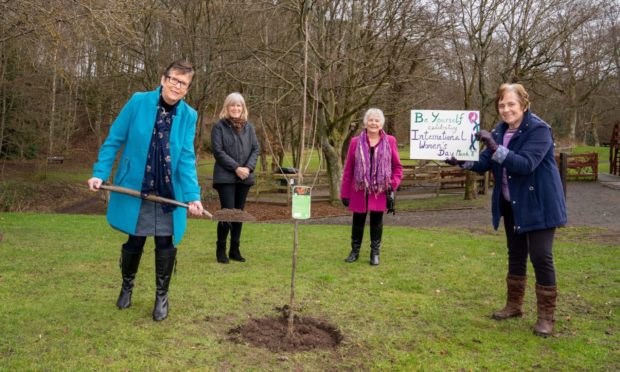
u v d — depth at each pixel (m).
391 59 14.76
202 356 3.52
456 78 19.25
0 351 3.49
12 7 9.56
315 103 4.23
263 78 16.30
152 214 4.17
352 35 15.08
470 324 4.33
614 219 11.93
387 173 6.22
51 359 3.39
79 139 29.52
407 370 3.41
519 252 4.47
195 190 4.20
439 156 4.67
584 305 4.86
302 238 8.38
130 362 3.39
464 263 6.52
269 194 19.34
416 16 14.51
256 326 4.10
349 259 6.57
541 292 4.13
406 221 12.45
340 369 3.41
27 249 6.81
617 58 28.11
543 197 4.10
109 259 6.32
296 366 3.43
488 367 3.48
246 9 15.89
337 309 4.62
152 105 4.10
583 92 36.47
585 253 7.18
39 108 23.36
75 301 4.59
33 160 26.84
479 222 11.98
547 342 3.94
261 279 5.55
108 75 17.52
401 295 5.10
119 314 4.29
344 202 6.57
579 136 50.28
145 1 14.34
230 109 6.31
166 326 4.05
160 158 4.10
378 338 3.95
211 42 16.39
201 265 6.22
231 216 4.16
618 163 26.22
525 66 16.23
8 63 20.52
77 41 12.26
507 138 4.38
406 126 25.92
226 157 6.20
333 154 16.69
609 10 21.83
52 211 19.16
